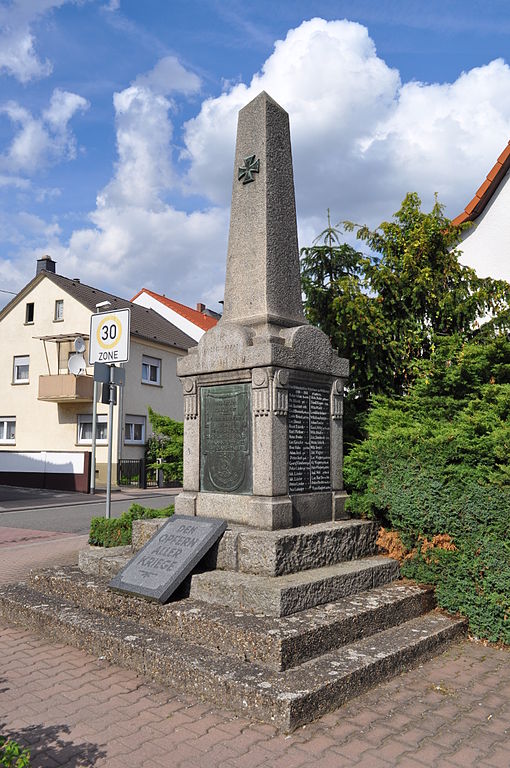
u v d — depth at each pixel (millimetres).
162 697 4277
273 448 5988
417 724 3910
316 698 3938
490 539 5496
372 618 5086
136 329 29312
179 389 31656
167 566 5562
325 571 5582
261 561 5434
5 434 30234
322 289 9336
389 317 9180
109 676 4668
